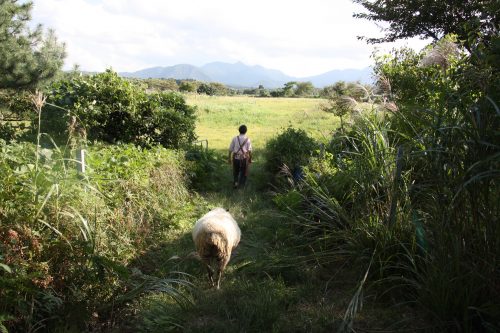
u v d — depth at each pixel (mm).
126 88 12242
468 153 4105
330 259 6051
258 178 11992
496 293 3963
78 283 4477
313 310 4922
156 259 6309
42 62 13727
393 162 5512
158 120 12289
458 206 4227
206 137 22703
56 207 4473
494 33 4723
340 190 6684
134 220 6219
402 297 5004
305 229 6660
